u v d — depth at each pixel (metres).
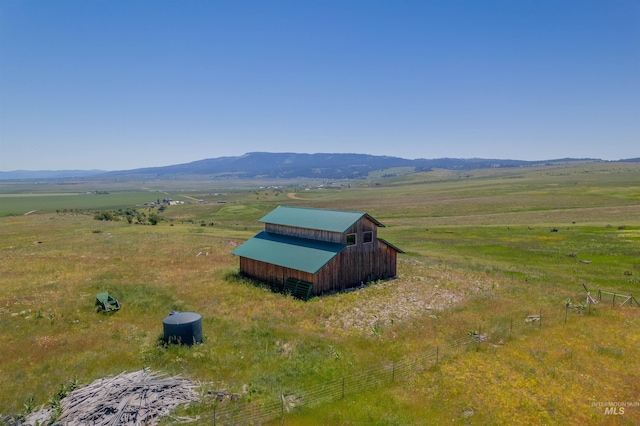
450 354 24.47
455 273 46.66
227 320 30.41
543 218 98.38
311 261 38.19
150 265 50.50
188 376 21.64
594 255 56.41
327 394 20.09
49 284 40.22
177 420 17.67
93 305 33.72
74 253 57.41
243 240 72.69
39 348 25.62
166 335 25.89
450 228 88.88
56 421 17.11
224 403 19.20
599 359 23.75
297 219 46.16
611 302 34.88
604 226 78.94
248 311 32.97
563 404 19.14
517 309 32.94
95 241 68.56
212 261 53.38
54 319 30.45
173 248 62.56
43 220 105.00
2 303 33.97
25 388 20.48
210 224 115.69
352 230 40.56
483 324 29.62
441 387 20.84
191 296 37.22
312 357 23.98
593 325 29.06
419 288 40.03
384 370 22.47
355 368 22.75
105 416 17.47
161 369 22.25
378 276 43.19
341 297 36.81
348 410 18.83
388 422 17.84
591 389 20.50
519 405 19.12
